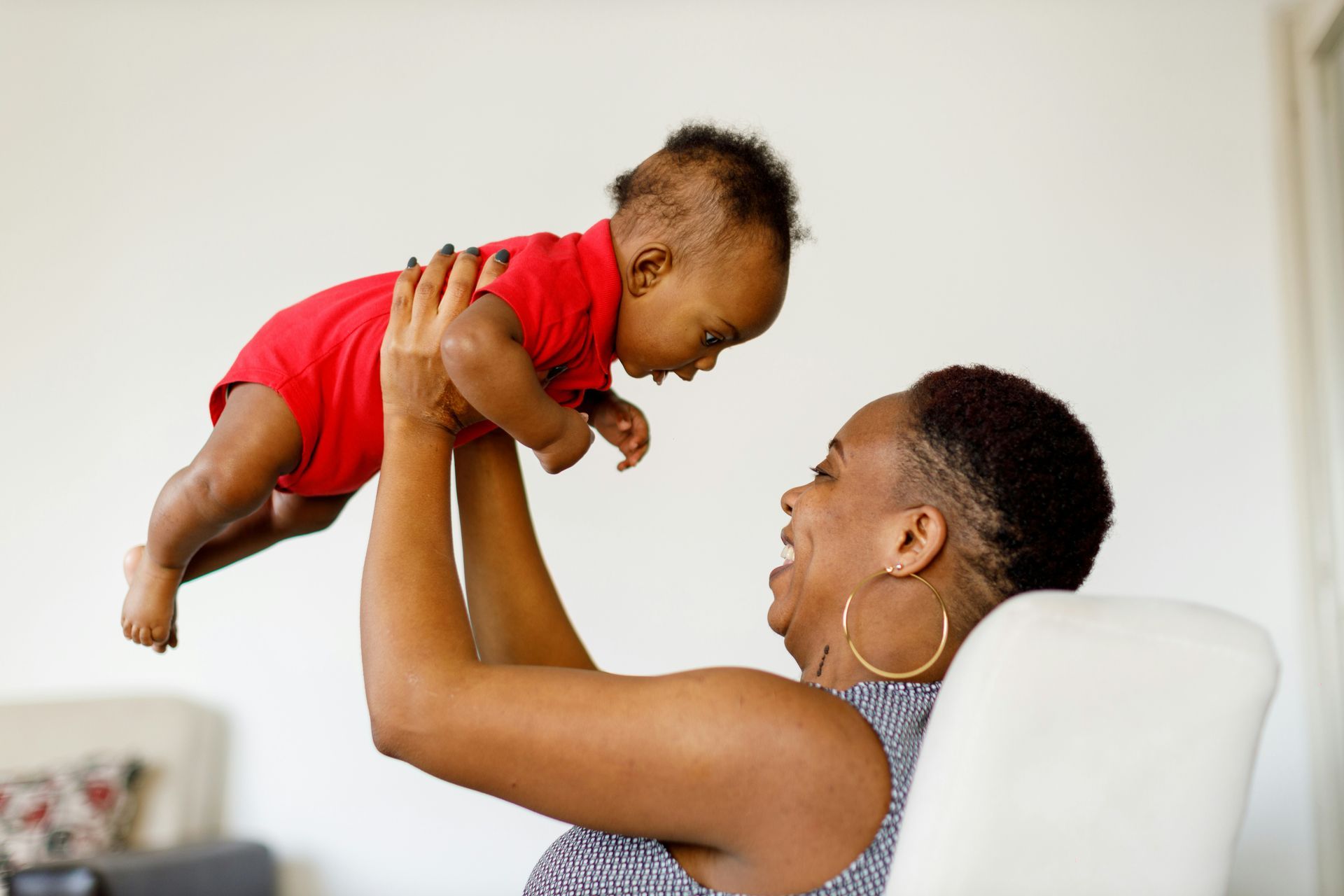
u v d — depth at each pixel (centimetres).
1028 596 61
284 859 309
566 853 79
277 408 102
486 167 339
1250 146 305
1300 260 290
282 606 325
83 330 350
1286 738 273
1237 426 292
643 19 338
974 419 82
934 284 312
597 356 112
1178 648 59
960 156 317
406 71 347
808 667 88
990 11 322
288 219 346
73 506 341
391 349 85
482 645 110
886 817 69
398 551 76
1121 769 59
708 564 310
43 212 357
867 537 85
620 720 68
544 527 316
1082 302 304
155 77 359
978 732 58
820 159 321
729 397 316
